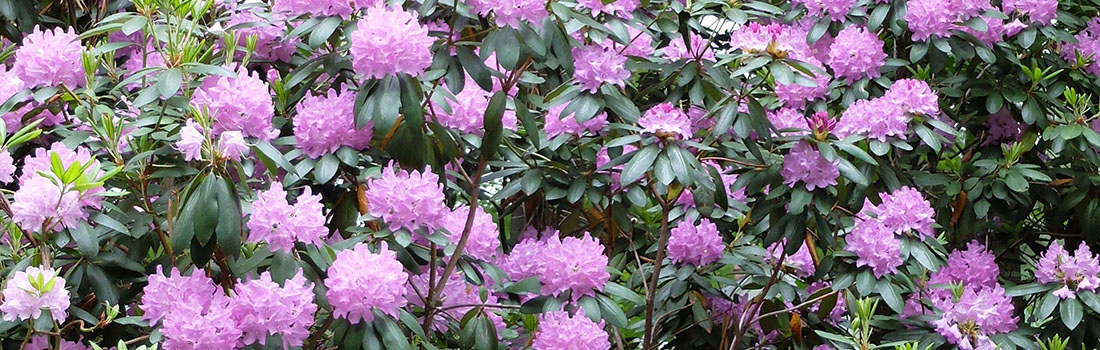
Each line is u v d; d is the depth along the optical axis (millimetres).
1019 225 3262
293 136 2037
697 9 2746
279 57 2303
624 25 2439
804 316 2582
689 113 2613
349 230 1949
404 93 1794
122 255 1896
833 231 2572
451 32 1910
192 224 1641
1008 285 2863
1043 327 2602
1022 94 2889
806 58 2635
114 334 1882
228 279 1854
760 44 2074
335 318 1703
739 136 2166
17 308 1509
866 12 2947
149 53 2178
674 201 2307
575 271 2016
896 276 2383
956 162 2979
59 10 2836
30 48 1876
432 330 2256
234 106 1801
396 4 1797
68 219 1621
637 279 2682
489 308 2230
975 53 2922
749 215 2553
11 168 1642
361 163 2129
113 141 1764
